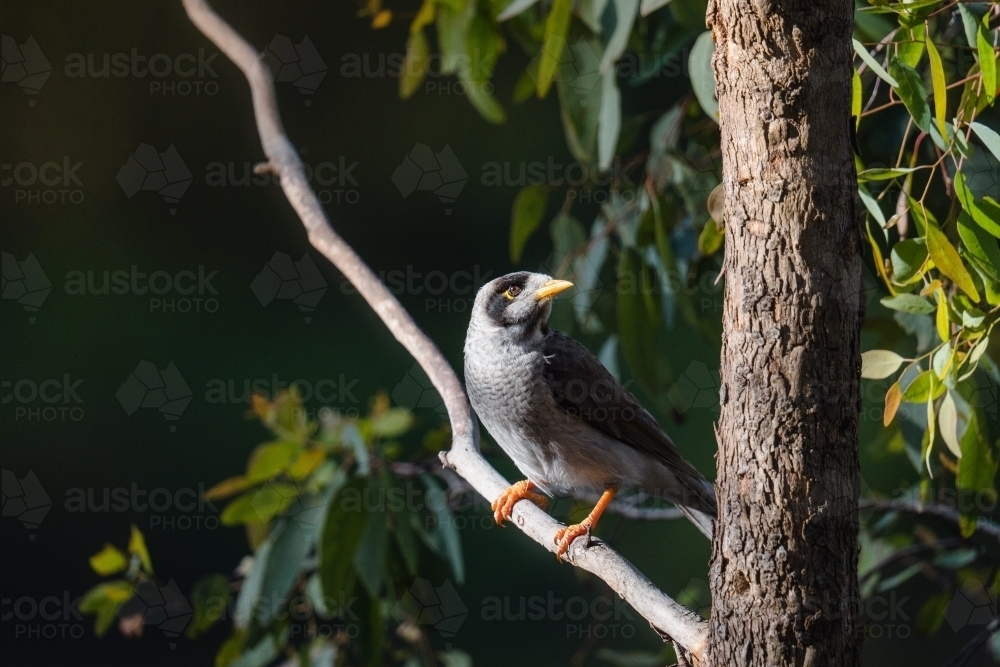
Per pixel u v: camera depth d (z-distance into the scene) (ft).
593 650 55.62
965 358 20.29
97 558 32.48
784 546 16.58
